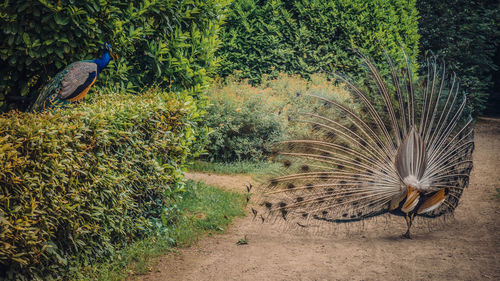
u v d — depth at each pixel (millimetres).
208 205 6551
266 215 6312
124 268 4477
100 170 4258
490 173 8711
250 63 12141
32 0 4836
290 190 5438
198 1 6520
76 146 3975
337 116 5777
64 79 4887
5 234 3295
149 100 5289
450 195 5547
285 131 9344
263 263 4672
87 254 4277
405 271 4285
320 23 12500
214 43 6953
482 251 4656
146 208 5285
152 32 5926
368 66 6203
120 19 5617
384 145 5441
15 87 5590
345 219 5293
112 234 4723
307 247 5137
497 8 18547
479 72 18344
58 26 5047
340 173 5395
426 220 5910
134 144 4766
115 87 5715
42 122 3766
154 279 4297
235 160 9398
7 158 3299
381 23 12656
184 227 5645
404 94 5965
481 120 17734
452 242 5012
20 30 4949
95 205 4285
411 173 5176
